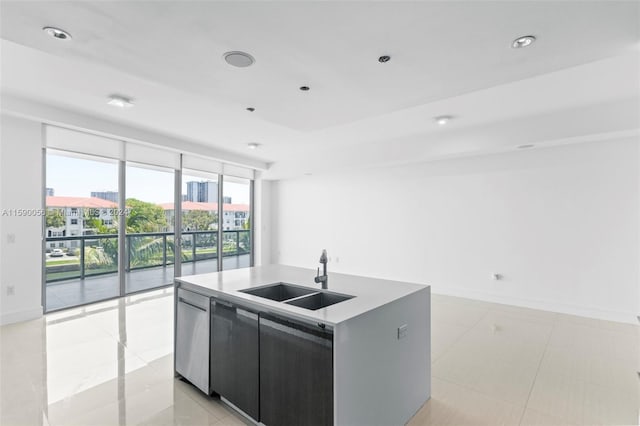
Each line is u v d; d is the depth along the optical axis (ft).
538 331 12.07
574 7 5.15
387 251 20.01
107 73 9.62
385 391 6.27
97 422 6.75
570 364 9.41
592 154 13.57
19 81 10.21
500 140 14.20
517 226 15.46
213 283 8.25
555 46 6.33
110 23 5.67
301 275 9.38
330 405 5.23
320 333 5.36
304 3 5.11
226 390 7.15
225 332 7.21
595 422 6.78
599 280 13.50
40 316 13.30
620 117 11.50
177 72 7.57
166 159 18.49
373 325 5.98
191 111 13.04
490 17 5.43
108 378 8.55
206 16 5.46
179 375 8.66
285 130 15.96
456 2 5.06
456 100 11.61
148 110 12.92
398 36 6.04
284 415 5.95
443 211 17.79
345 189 22.07
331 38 6.13
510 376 8.73
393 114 13.23
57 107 12.63
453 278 17.43
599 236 13.48
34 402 7.43
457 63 7.07
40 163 13.21
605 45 6.29
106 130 14.39
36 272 13.16
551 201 14.56
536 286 14.98
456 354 10.10
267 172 24.59
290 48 6.49
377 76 7.72
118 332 11.78
